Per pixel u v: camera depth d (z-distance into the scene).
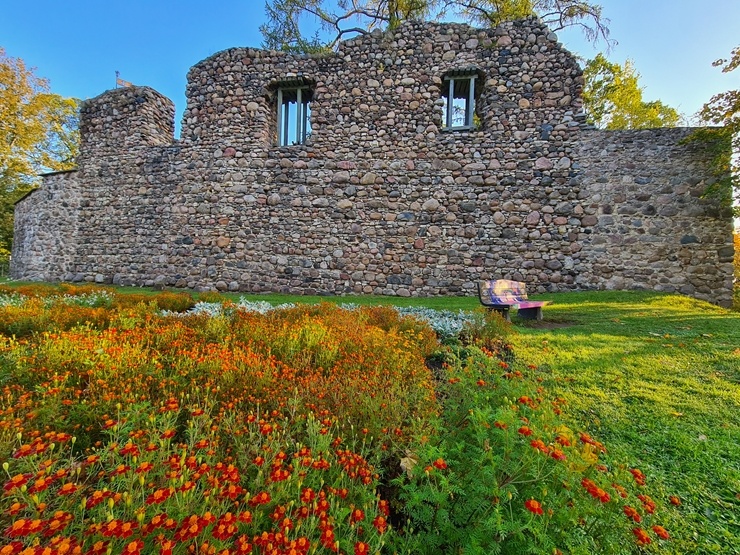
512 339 4.94
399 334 4.52
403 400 2.67
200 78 10.84
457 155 9.89
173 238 10.73
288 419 2.29
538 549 1.28
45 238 11.61
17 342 3.41
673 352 4.36
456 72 9.99
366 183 10.13
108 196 11.21
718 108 8.42
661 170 9.09
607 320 6.30
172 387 2.69
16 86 19.03
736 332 5.26
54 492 1.52
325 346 3.63
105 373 2.72
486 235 9.70
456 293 9.70
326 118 10.34
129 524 1.14
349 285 10.06
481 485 1.52
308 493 1.41
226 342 3.63
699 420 2.87
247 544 1.18
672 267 8.95
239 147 10.58
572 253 9.38
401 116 10.10
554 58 9.66
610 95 18.14
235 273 10.41
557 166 9.54
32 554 1.03
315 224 10.25
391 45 10.20
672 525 1.89
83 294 7.00
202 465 1.52
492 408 2.23
